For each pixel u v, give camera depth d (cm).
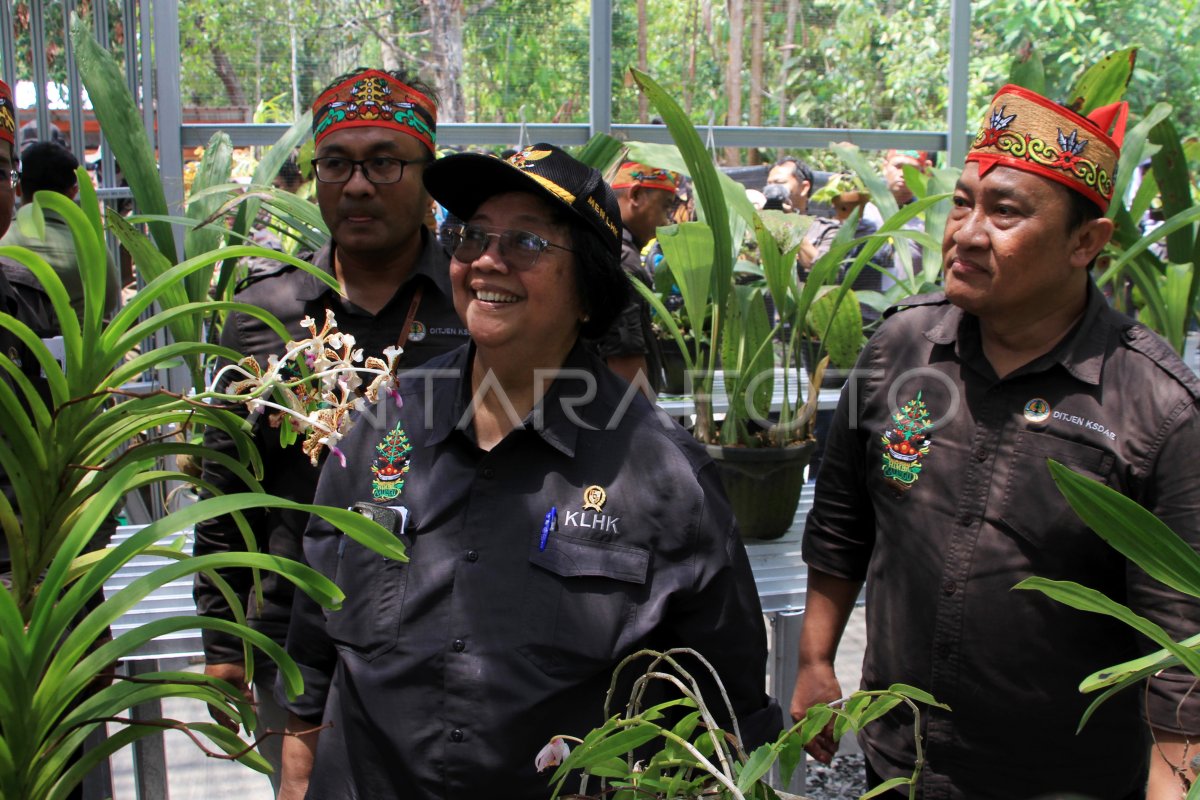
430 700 122
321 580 100
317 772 131
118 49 361
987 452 145
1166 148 245
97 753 100
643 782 89
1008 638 142
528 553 123
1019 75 256
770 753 84
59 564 95
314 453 106
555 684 120
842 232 243
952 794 149
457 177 123
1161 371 138
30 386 102
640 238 293
